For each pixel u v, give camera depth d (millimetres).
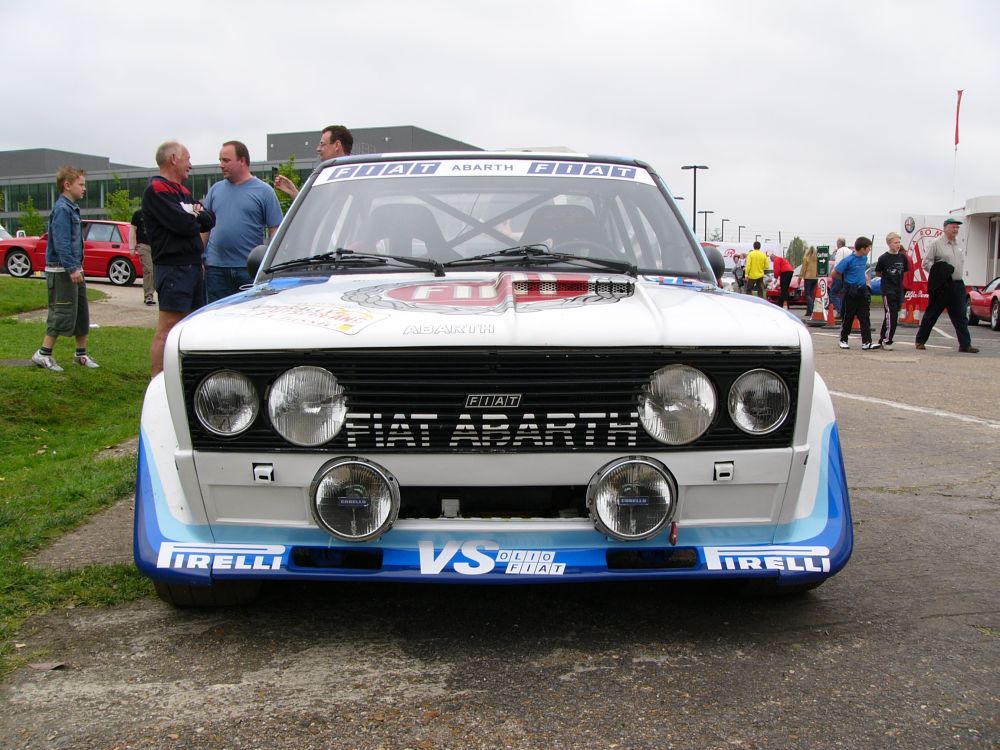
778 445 2803
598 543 2799
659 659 2826
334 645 2926
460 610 3229
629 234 3836
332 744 2307
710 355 2723
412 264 3588
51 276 7980
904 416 7691
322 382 2695
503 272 3488
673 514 2773
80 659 2812
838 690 2619
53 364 8047
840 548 2945
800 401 2803
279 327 2762
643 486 2717
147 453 3062
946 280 13812
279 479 2748
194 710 2486
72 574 3521
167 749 2285
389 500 2705
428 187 4008
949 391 9258
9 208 81875
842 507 3059
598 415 2705
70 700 2545
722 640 2980
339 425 2697
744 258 34219
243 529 2840
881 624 3127
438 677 2691
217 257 6887
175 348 2744
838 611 3248
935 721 2439
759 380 2764
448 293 3129
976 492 5102
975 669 2768
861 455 6121
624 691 2604
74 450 6098
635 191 4062
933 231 22141
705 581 3539
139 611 3211
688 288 3467
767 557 2865
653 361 2707
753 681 2674
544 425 2703
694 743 2316
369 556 2836
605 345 2691
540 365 2689
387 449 2711
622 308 2900
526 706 2510
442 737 2342
